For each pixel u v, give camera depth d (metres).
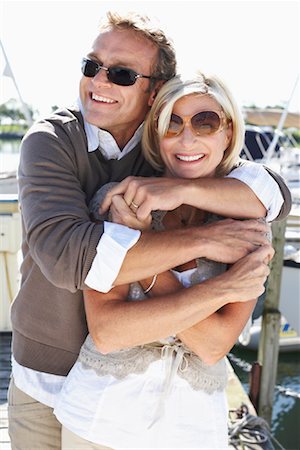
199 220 1.78
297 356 7.40
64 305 1.75
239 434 3.52
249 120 12.24
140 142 1.89
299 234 6.86
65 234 1.54
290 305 6.43
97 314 1.58
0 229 4.31
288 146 11.94
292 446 5.61
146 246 1.54
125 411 1.60
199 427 1.63
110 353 1.63
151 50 1.81
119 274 1.53
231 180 1.71
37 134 1.70
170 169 1.76
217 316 1.62
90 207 1.75
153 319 1.54
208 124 1.67
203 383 1.65
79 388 1.65
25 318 1.82
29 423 1.91
